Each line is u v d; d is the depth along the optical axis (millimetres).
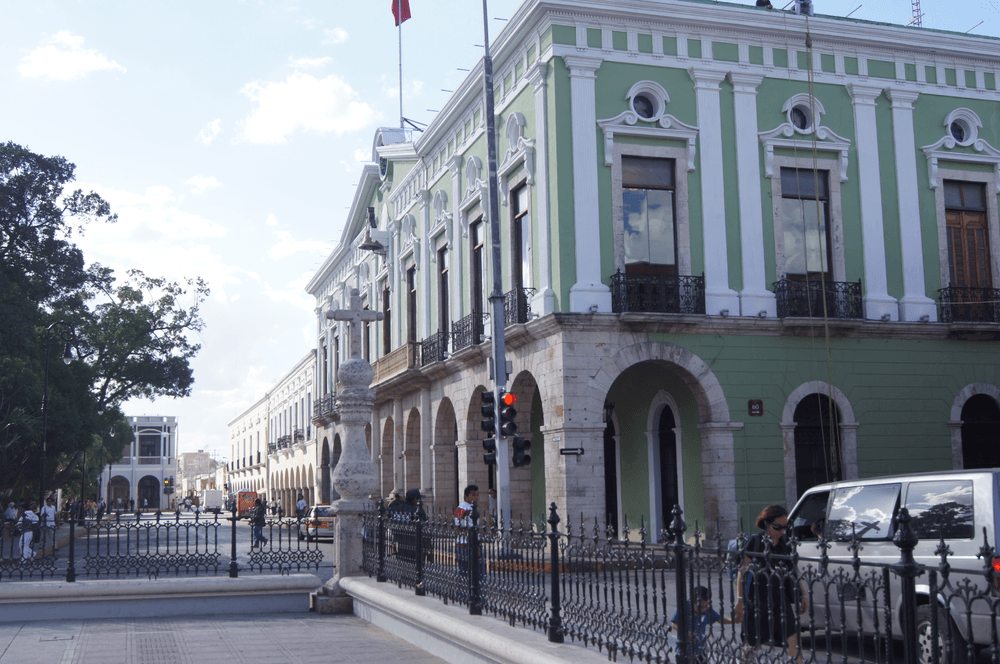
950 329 22219
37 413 36594
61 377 39688
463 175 26359
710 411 20438
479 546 9477
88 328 44500
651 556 6332
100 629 12289
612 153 20594
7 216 32156
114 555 14250
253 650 10508
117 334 45125
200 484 152250
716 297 20766
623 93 20859
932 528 8281
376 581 13086
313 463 57781
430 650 10078
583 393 19688
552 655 7039
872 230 22203
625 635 6609
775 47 22000
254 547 14406
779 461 20766
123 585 13492
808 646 8586
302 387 62312
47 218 33344
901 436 21781
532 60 21516
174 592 13625
